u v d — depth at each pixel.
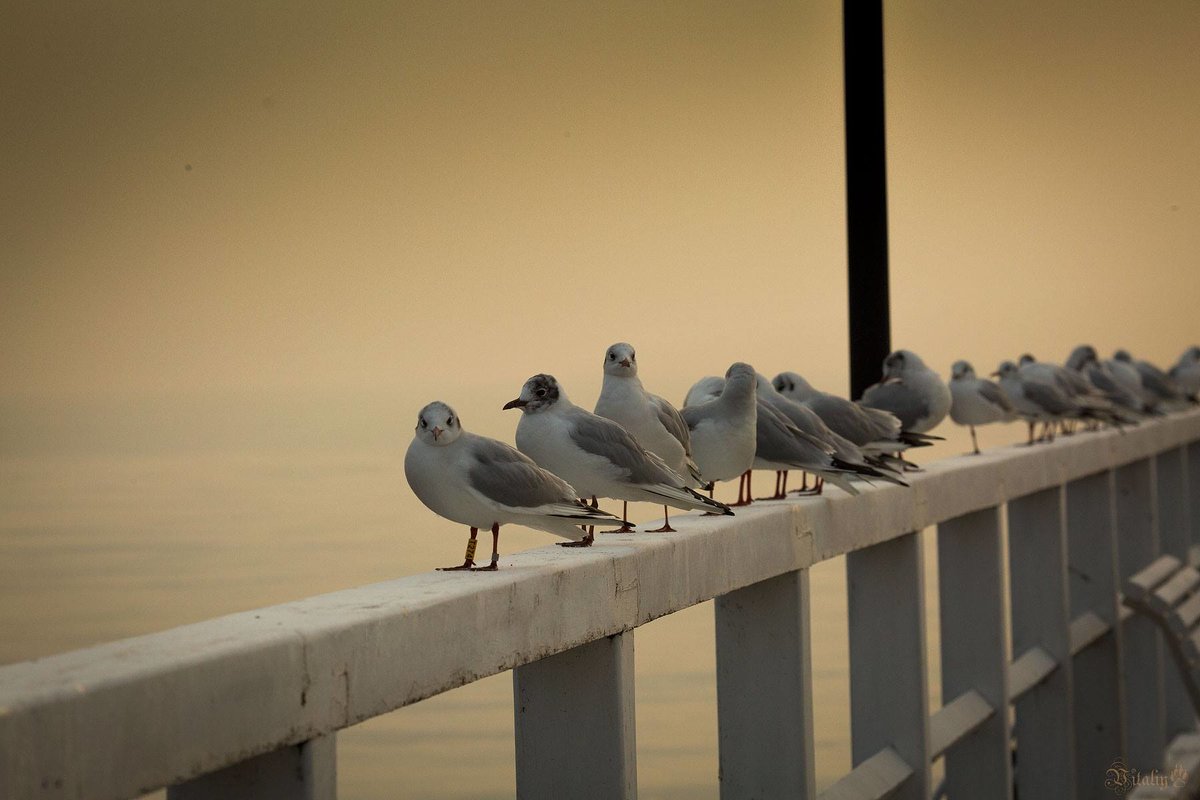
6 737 2.97
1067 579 9.95
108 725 3.18
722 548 5.81
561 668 5.13
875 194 10.21
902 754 7.54
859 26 10.15
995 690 8.59
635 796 5.20
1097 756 11.05
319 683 3.73
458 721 18.45
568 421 6.39
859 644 7.68
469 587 4.37
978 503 8.36
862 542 7.01
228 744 3.47
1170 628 9.95
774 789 6.43
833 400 9.06
